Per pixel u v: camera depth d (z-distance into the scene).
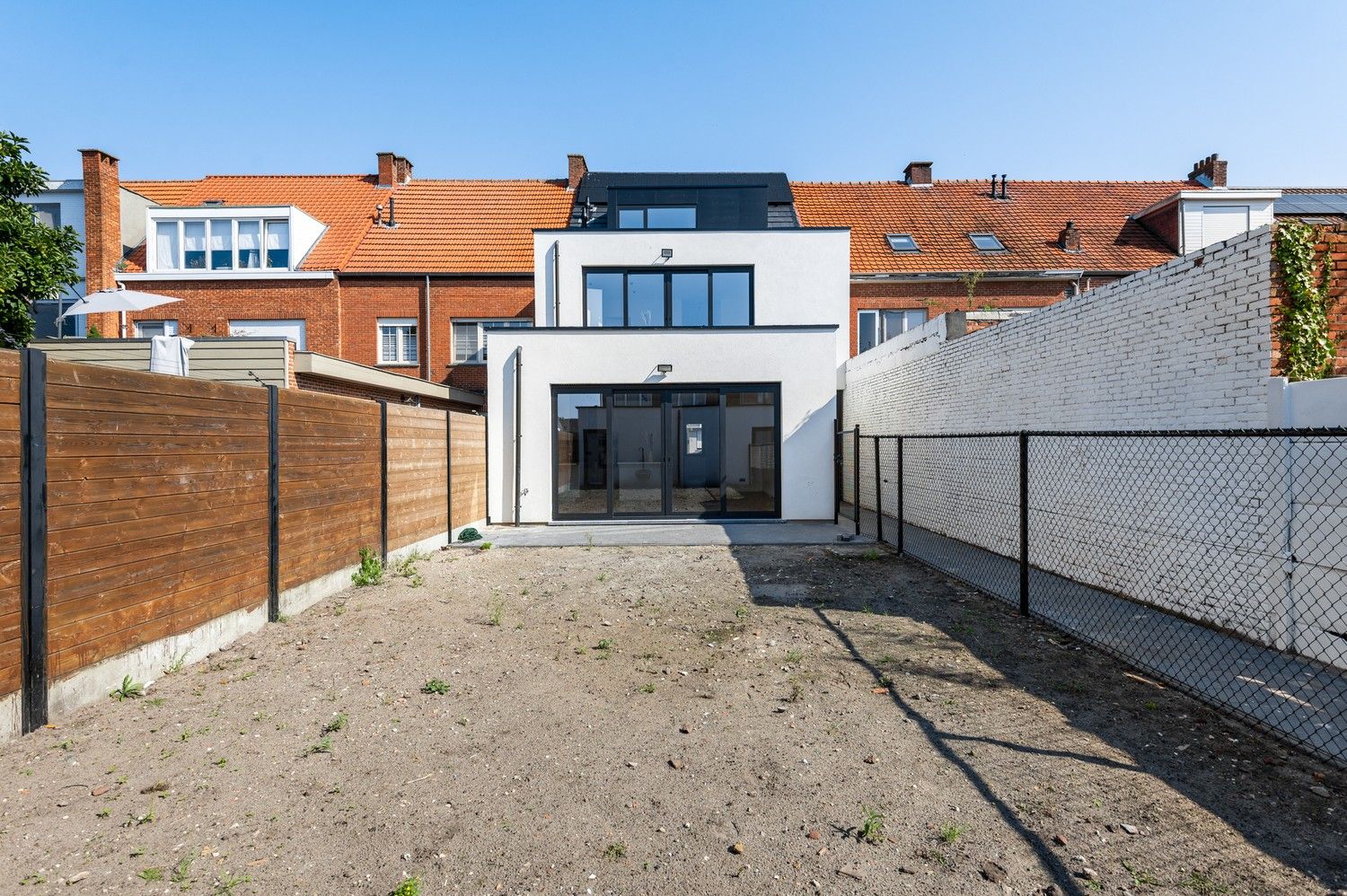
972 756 3.42
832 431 12.80
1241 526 5.17
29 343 10.36
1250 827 2.78
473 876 2.50
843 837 2.75
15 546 3.47
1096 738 3.61
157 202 20.39
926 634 5.54
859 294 18.06
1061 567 7.54
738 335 12.86
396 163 21.41
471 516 11.58
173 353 9.69
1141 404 6.31
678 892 2.43
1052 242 18.94
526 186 21.66
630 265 14.34
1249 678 4.37
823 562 8.55
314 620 5.91
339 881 2.47
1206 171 21.02
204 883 2.44
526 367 12.78
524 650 5.22
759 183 16.25
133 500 4.25
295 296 18.02
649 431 12.88
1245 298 5.17
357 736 3.68
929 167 21.75
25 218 10.66
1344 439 4.41
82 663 3.88
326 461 6.77
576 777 3.26
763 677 4.62
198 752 3.44
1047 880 2.46
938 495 10.84
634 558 9.08
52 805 2.90
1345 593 4.38
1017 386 8.46
